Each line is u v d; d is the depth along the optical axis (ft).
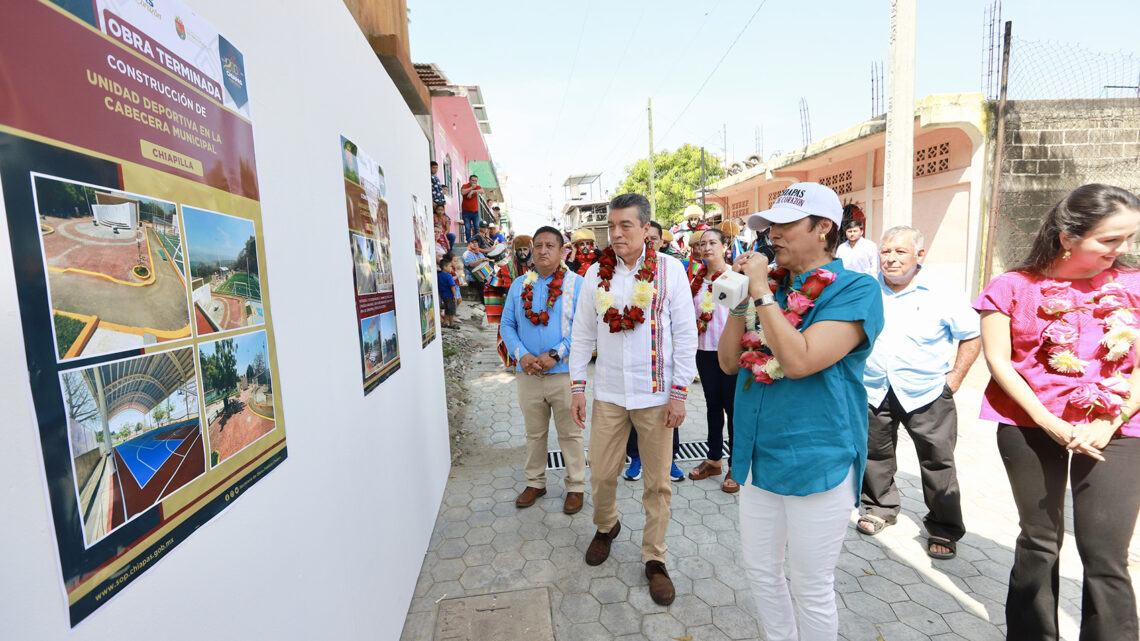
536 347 10.55
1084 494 5.83
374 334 6.82
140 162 2.58
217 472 3.11
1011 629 6.71
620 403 8.35
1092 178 27.99
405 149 9.73
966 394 17.31
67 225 2.16
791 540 5.66
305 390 4.52
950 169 29.50
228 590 3.20
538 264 10.50
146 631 2.50
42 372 2.03
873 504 9.92
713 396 11.82
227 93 3.46
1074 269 5.98
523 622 7.66
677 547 9.45
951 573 8.52
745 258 5.30
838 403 5.36
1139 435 5.58
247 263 3.60
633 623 7.59
